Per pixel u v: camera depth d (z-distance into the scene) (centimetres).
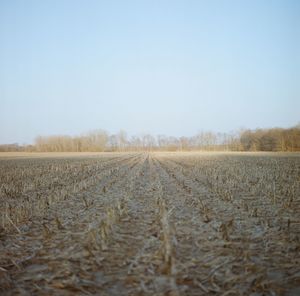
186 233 830
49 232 838
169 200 1334
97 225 921
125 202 1305
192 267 609
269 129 10581
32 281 566
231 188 1622
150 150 14950
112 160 4888
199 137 13962
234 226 894
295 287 524
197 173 2452
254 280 542
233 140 12119
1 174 2495
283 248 703
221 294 503
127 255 679
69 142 12912
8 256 688
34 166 3419
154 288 524
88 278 569
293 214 1042
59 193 1520
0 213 1112
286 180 1897
